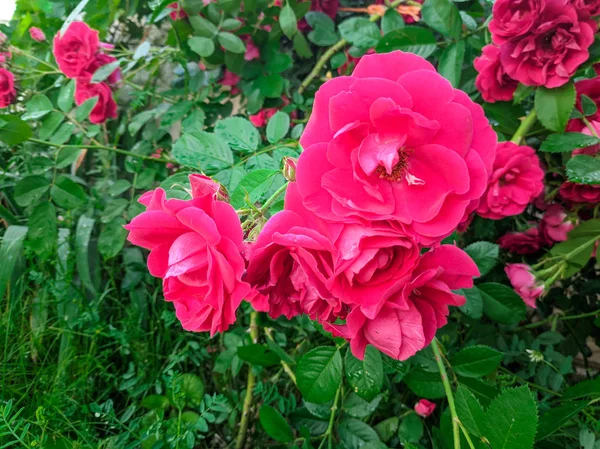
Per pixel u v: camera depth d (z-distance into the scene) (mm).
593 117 376
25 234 528
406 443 226
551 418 274
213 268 195
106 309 556
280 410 427
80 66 500
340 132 191
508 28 334
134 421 426
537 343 442
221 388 528
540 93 347
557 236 456
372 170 190
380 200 194
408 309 199
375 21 553
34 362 485
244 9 459
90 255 562
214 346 548
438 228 200
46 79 622
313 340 509
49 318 541
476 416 228
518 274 422
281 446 483
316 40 507
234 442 495
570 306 538
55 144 445
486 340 464
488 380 411
